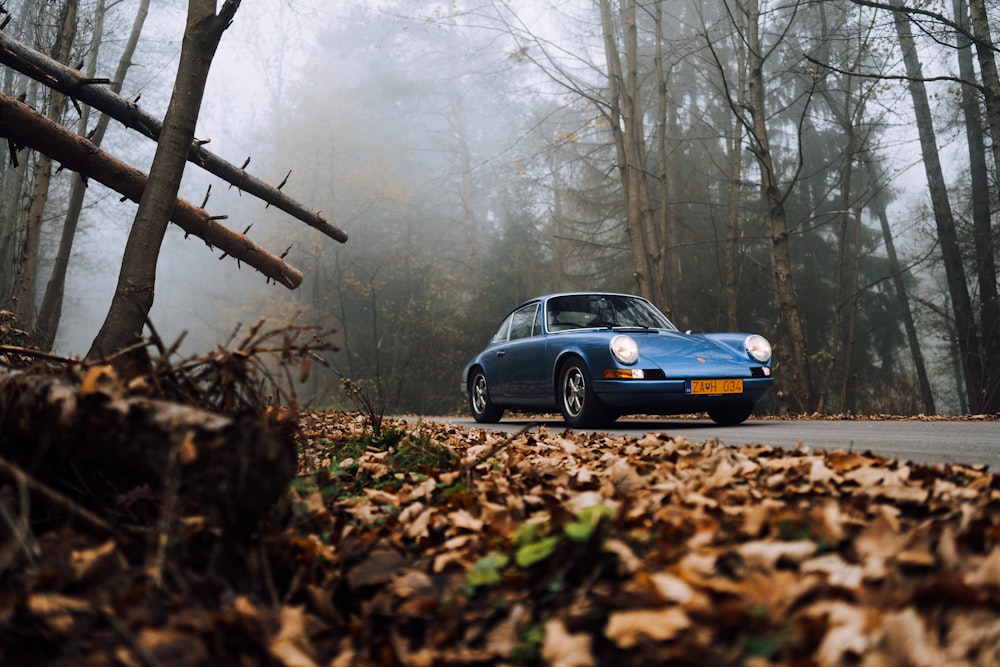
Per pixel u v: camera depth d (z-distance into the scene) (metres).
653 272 17.72
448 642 1.69
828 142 28.67
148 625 1.61
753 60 16.42
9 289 18.98
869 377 29.69
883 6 14.16
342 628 1.84
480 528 2.54
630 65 17.61
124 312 4.38
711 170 28.66
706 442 4.19
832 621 1.46
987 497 2.37
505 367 8.91
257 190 6.50
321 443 4.90
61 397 2.12
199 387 2.53
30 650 1.51
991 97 14.98
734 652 1.41
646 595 1.62
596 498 2.50
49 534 2.04
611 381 7.11
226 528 1.96
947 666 1.30
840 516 2.13
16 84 22.52
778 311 24.83
